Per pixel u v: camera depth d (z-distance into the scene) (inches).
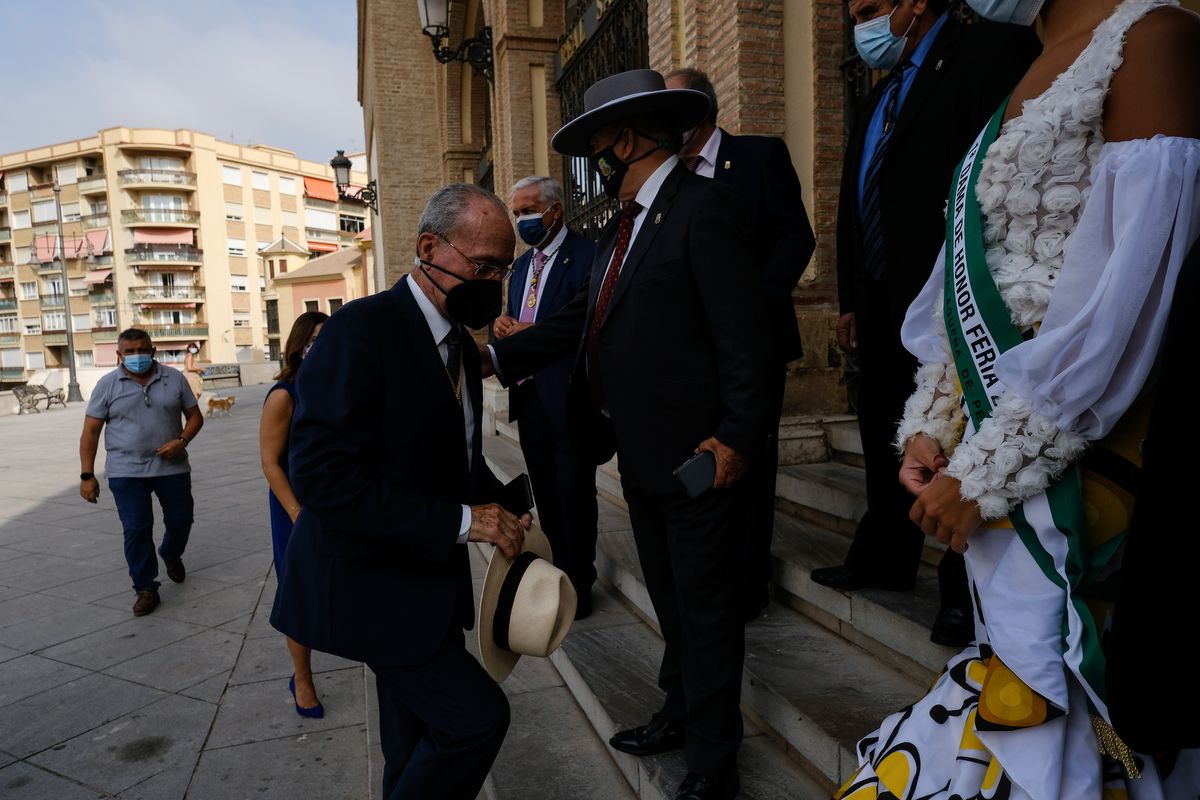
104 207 2559.1
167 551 197.0
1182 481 36.9
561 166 352.2
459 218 70.6
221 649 159.5
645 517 87.6
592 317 85.5
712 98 108.8
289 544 73.3
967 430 49.2
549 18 347.3
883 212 87.7
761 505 108.9
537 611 70.6
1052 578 43.4
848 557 103.8
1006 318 46.3
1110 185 41.9
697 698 76.2
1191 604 37.3
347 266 1857.8
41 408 956.0
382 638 68.6
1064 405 41.8
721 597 75.3
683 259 74.9
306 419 65.8
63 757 119.1
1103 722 42.8
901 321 86.4
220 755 118.8
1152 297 40.3
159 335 2544.3
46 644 163.9
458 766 69.2
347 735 124.0
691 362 75.5
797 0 165.2
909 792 48.9
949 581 83.6
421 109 627.2
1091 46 44.0
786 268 102.8
